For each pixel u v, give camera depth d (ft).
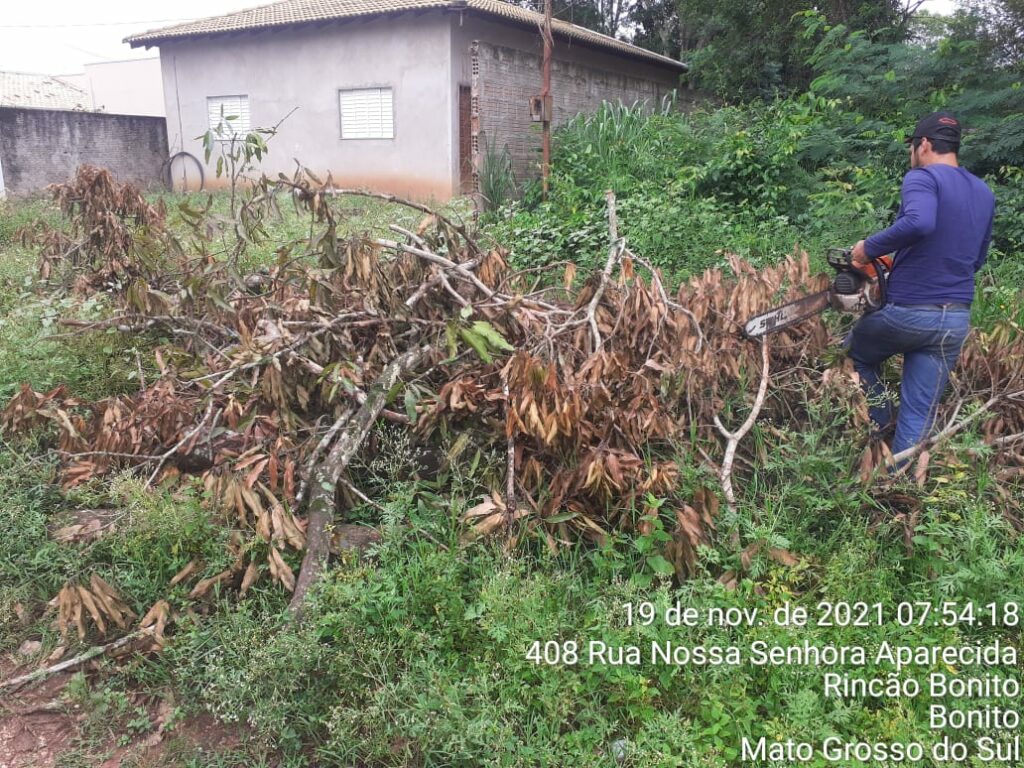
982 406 12.67
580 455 11.36
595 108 53.83
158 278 16.05
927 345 11.84
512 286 16.03
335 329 12.78
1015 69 28.48
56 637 10.36
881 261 12.04
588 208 27.14
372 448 12.19
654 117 37.47
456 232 14.20
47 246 18.51
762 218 27.14
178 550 10.75
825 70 34.76
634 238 21.80
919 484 11.35
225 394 12.80
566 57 50.24
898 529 11.10
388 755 8.55
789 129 28.81
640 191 28.37
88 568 10.66
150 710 9.48
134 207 17.52
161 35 51.06
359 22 44.34
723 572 10.68
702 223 22.48
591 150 34.71
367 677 9.15
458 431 12.12
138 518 10.76
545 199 32.91
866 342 12.67
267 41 48.55
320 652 8.98
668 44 93.56
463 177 44.37
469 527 10.74
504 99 45.55
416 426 11.89
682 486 11.14
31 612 10.82
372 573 9.85
